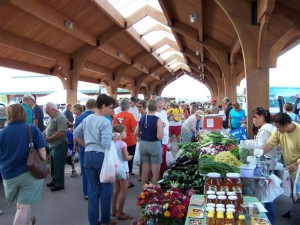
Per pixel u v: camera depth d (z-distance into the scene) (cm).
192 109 841
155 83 3644
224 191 262
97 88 2322
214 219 226
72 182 689
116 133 454
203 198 290
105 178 386
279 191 334
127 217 459
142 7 1372
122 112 615
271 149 403
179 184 368
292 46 1062
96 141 395
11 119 356
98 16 1223
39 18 986
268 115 441
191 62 2777
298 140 379
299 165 351
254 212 246
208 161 345
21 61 1248
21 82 1869
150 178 527
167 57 2873
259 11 597
